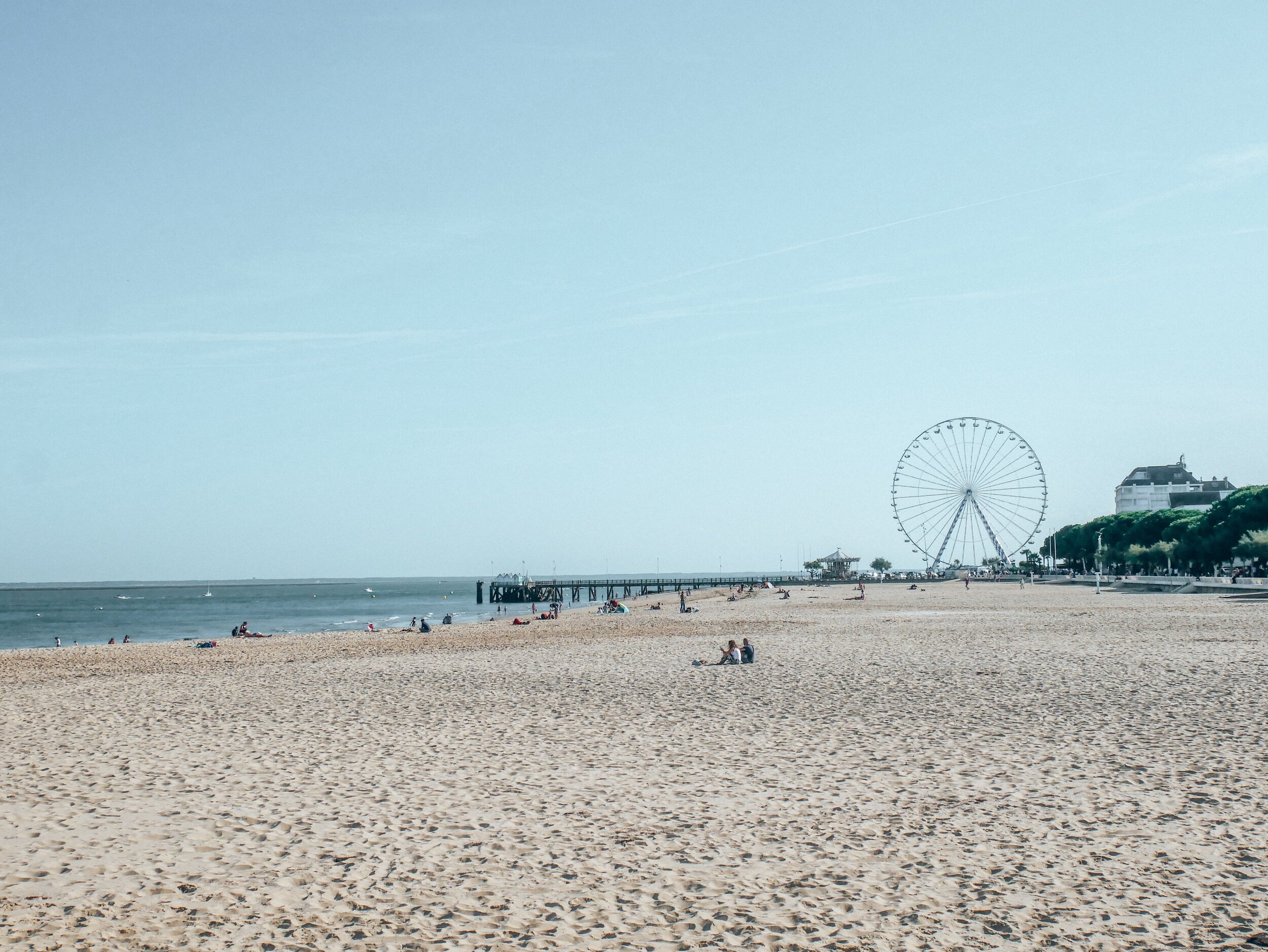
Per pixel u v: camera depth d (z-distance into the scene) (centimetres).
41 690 3250
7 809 1462
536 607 15275
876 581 19500
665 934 960
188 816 1413
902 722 2122
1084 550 17488
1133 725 2012
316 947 939
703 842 1252
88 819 1401
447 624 8825
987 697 2473
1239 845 1189
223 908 1042
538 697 2680
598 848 1235
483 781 1619
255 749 1945
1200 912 988
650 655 4022
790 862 1167
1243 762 1634
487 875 1141
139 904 1057
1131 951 902
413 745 1958
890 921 981
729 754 1817
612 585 19400
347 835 1306
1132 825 1283
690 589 19750
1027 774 1589
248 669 3903
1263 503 9956
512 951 925
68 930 984
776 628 5659
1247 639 4019
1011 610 7081
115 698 2875
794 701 2492
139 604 19462
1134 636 4344
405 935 966
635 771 1681
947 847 1214
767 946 928
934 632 4888
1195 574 12050
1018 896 1041
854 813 1380
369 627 8012
